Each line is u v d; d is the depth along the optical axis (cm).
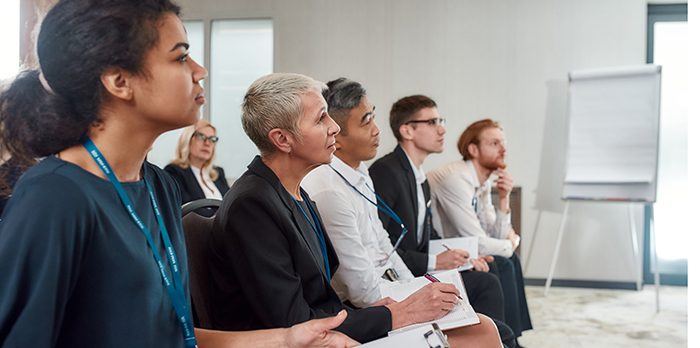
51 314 60
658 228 428
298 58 448
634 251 410
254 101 120
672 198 425
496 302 202
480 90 432
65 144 67
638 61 411
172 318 75
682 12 415
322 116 121
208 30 456
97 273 66
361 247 147
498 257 246
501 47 429
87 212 64
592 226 421
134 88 68
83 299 66
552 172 424
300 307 106
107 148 70
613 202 392
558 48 421
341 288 147
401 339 91
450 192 259
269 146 122
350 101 164
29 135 66
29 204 60
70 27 64
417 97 230
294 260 114
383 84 441
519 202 429
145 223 75
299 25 447
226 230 109
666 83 425
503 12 428
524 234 429
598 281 421
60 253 60
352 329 107
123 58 65
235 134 458
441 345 89
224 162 459
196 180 345
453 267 196
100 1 65
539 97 425
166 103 70
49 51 64
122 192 71
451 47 434
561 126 421
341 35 444
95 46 64
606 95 393
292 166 124
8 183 72
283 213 112
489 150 270
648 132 381
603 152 393
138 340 69
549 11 422
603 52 416
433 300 117
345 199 148
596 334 305
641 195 379
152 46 68
